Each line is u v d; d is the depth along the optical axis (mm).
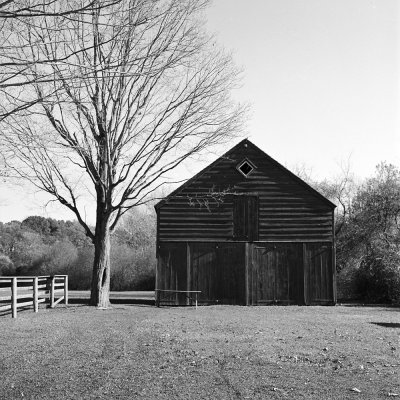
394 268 33000
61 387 8781
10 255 61719
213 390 8438
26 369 10289
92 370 10055
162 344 13328
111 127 25844
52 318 20125
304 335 15297
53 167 25922
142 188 26641
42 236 79625
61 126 23781
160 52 11328
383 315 23188
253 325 18078
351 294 36875
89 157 25844
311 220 29844
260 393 8234
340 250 40969
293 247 29734
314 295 29484
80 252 54062
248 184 30031
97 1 6230
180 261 29547
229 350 12305
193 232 29703
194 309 26312
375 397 7988
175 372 9805
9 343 13727
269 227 29844
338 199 48500
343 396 8039
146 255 49844
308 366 10344
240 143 30281
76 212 27078
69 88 7344
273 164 30172
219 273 29531
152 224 62344
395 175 40906
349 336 15062
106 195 26453
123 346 12992
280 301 29406
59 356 11680
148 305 29844
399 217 40094
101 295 26875
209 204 29906
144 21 7379
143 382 9016
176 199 29906
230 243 29719
